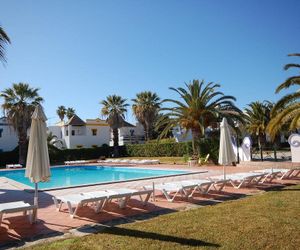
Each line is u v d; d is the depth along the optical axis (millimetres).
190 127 24812
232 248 4812
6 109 30016
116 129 41594
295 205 7648
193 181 10305
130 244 5180
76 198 7738
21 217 7480
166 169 21281
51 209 8461
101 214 7648
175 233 5680
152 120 47000
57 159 36406
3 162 33062
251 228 5777
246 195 9844
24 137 30719
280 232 5477
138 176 20156
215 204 8523
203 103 24156
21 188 13219
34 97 31328
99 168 27609
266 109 37719
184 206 8414
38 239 5809
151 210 8000
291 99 17172
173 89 24469
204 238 5328
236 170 18750
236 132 22938
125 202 8211
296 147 18766
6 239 5836
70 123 46156
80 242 5391
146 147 38438
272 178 12586
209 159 23797
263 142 40562
